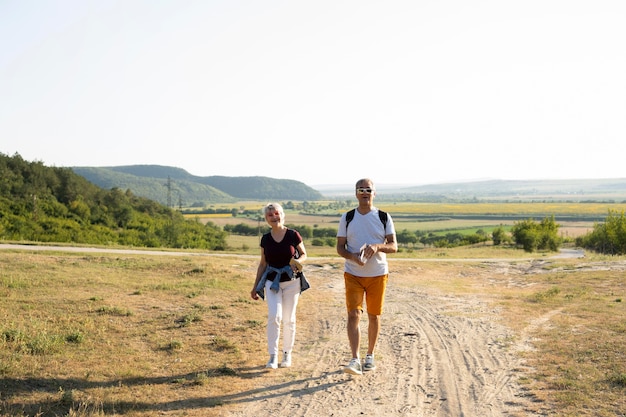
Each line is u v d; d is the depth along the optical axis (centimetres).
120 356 748
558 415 523
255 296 734
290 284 726
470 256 4150
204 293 1320
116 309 1052
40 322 914
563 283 1705
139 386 625
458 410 557
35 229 5109
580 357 715
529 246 5772
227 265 2077
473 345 834
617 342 779
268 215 716
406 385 641
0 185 5784
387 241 680
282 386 638
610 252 4916
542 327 938
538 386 616
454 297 1425
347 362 747
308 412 554
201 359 749
